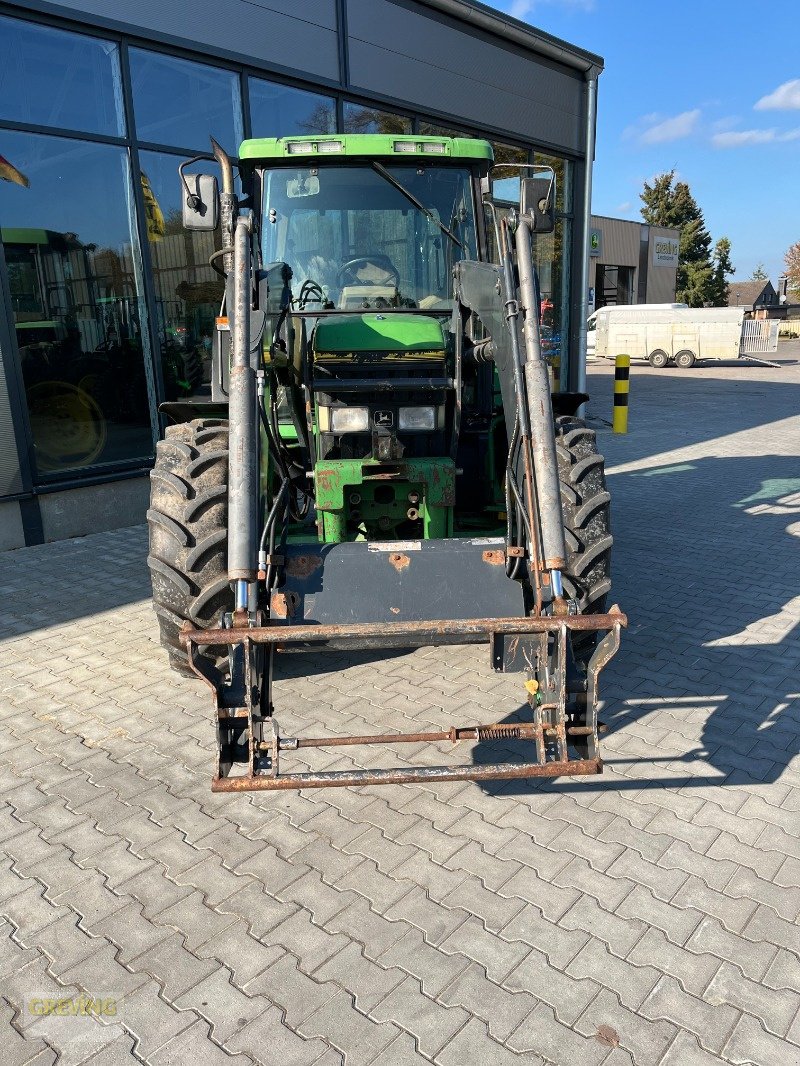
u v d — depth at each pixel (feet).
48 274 22.27
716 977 7.90
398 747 12.01
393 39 30.09
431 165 14.56
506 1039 7.30
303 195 14.40
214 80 25.09
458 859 9.65
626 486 29.81
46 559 21.61
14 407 21.72
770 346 99.04
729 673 14.23
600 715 12.84
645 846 9.81
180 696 13.92
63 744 12.42
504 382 11.03
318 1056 7.18
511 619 9.00
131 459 24.88
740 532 23.16
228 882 9.36
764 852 9.67
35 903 9.08
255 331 10.51
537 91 37.42
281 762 11.60
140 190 23.95
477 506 14.76
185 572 12.19
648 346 84.94
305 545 11.07
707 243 192.54
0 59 20.65
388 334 12.57
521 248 10.46
